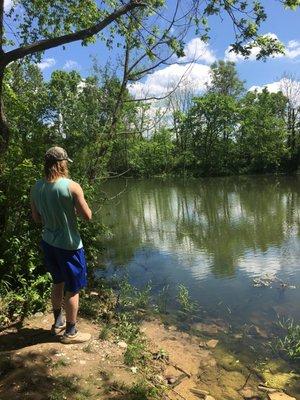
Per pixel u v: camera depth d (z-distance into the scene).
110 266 9.91
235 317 6.69
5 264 5.85
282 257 10.37
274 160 53.38
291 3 6.51
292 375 4.93
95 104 12.66
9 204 6.11
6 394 3.69
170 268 9.65
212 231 14.38
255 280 8.48
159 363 4.90
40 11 8.60
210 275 9.02
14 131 7.19
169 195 28.89
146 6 7.32
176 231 14.63
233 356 5.37
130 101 12.05
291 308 7.02
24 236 6.17
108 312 6.36
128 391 3.97
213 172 55.19
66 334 4.62
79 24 8.59
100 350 4.64
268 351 5.53
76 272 4.43
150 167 53.38
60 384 3.88
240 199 24.20
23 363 4.16
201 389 4.48
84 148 10.98
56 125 9.88
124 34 8.75
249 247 11.71
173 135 60.00
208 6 6.89
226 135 56.94
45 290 5.90
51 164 4.34
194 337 5.92
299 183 34.72
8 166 6.34
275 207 19.77
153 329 6.11
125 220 17.59
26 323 5.13
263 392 4.55
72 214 4.33
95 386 3.95
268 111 55.84
